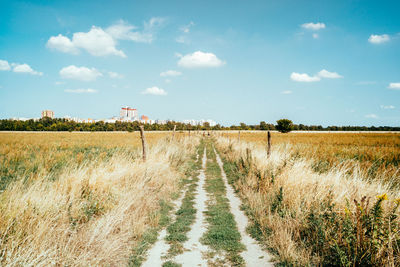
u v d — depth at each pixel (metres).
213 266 3.40
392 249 2.91
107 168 6.89
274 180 6.48
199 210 5.97
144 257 3.62
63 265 2.86
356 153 13.35
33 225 3.32
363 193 4.41
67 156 11.91
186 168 11.38
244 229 4.76
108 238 3.69
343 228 3.39
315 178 5.70
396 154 12.33
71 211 4.04
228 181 9.35
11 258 2.67
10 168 9.00
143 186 6.55
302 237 4.12
